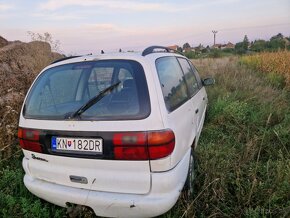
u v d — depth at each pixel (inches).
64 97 99.7
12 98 190.7
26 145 101.0
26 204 108.3
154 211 84.8
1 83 216.5
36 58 310.3
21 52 302.4
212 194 112.4
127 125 83.4
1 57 267.3
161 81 95.3
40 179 102.7
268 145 156.0
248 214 99.2
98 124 85.6
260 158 146.9
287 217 97.5
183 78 131.9
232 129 189.5
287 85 335.6
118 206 86.1
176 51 160.1
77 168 91.5
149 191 85.7
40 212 106.8
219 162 133.2
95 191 90.4
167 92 96.6
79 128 87.8
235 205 107.2
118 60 97.9
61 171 94.6
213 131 185.2
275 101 246.2
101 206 88.2
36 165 101.2
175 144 88.5
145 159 83.4
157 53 112.6
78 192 91.7
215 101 245.6
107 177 87.7
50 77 106.7
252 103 248.4
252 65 598.2
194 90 149.2
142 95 86.4
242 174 124.4
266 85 334.3
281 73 410.9
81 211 95.0
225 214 101.3
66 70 104.7
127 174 85.9
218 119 205.0
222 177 115.9
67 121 90.3
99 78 96.9
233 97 260.5
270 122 199.5
